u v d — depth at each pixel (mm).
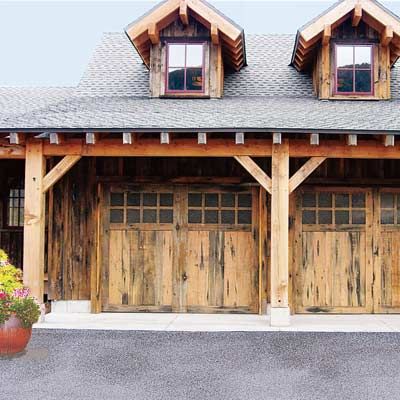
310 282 9344
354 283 9359
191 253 9438
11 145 8219
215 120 7863
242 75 10898
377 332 7672
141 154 8086
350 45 9891
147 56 10477
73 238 9469
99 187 9422
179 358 6402
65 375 5789
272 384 5527
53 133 7594
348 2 9602
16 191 10453
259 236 9305
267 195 9312
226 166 9406
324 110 8711
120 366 6102
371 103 9477
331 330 7762
